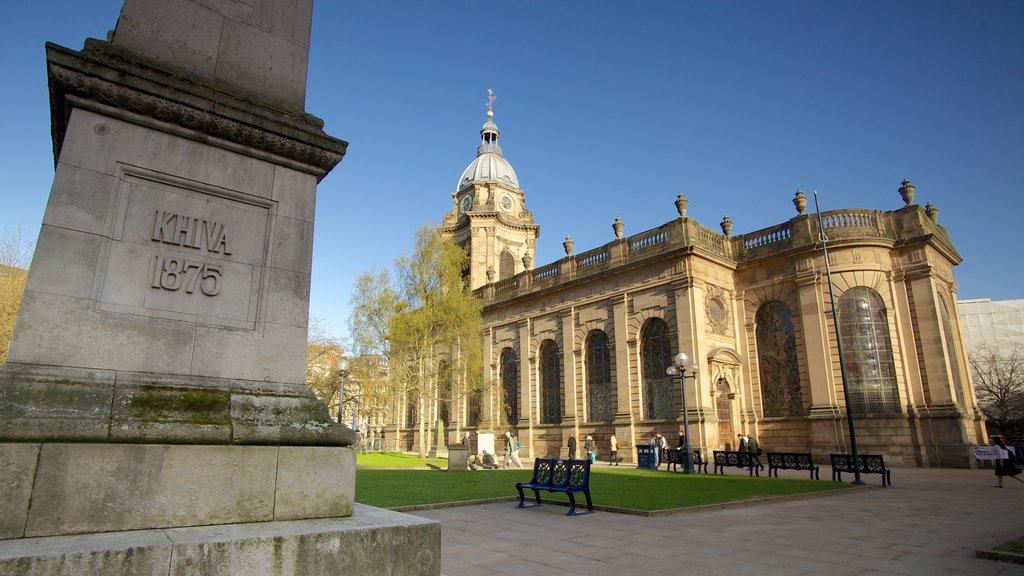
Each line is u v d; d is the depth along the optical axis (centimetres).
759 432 3281
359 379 3556
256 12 653
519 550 825
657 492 1573
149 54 567
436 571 494
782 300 3338
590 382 3803
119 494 429
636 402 3431
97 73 508
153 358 504
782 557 776
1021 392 5344
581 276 3931
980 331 6344
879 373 2980
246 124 582
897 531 993
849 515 1198
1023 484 1931
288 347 574
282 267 588
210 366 529
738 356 3372
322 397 4716
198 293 541
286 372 568
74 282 480
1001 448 1861
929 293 2994
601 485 1789
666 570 701
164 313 519
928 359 2938
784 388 3256
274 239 589
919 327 2995
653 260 3425
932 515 1200
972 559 765
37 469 404
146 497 438
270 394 547
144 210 528
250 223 584
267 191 595
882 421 2902
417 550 489
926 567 717
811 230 3259
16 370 440
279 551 424
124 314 499
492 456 2944
